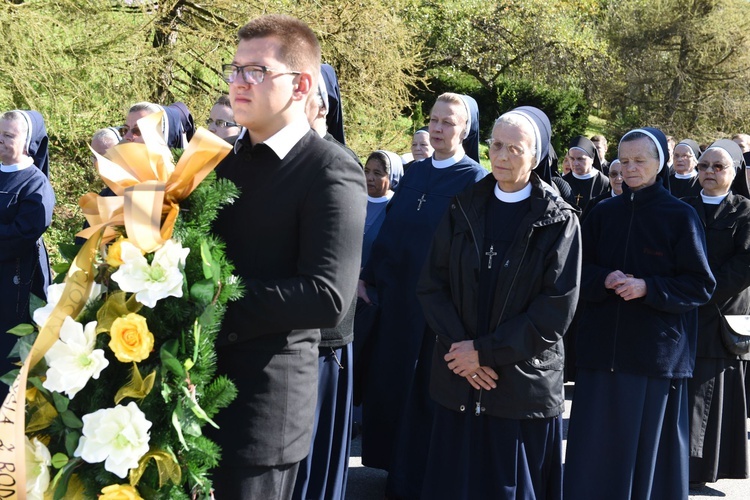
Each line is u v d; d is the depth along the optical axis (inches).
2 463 81.9
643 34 1204.5
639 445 164.2
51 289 92.2
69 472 84.5
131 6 431.5
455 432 146.5
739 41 1173.1
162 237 87.4
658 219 167.5
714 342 199.3
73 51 389.4
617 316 165.5
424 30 883.4
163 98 434.3
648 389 163.3
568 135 1125.7
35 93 369.4
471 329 144.2
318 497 152.4
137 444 83.1
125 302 86.8
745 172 208.1
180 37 447.5
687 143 308.3
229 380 91.5
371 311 190.9
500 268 141.7
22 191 208.8
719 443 203.8
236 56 96.8
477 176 188.9
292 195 95.3
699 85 1202.0
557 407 142.9
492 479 142.5
